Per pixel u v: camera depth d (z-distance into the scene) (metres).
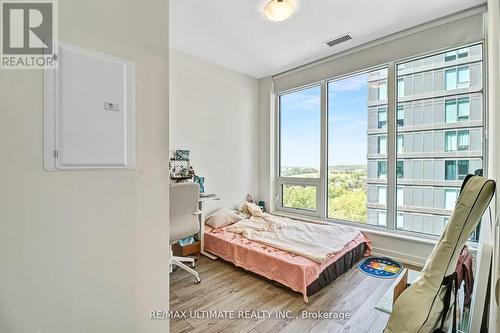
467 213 1.05
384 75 2.83
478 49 2.24
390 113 2.75
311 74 3.42
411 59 2.61
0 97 0.61
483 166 2.20
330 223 3.26
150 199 0.91
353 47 2.94
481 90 2.22
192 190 2.28
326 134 3.37
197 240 2.88
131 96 0.85
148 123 0.90
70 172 0.72
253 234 2.73
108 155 0.79
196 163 3.23
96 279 0.78
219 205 3.52
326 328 1.59
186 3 2.09
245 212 3.63
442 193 2.48
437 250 1.10
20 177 0.64
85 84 0.74
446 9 2.19
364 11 2.21
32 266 0.66
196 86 3.21
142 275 0.89
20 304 0.65
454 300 1.11
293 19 2.33
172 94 2.96
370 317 1.69
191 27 2.47
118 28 0.81
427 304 1.05
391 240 2.69
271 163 3.94
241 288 2.09
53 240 0.69
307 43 2.82
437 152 2.50
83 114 0.74
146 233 0.90
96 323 0.78
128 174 0.85
